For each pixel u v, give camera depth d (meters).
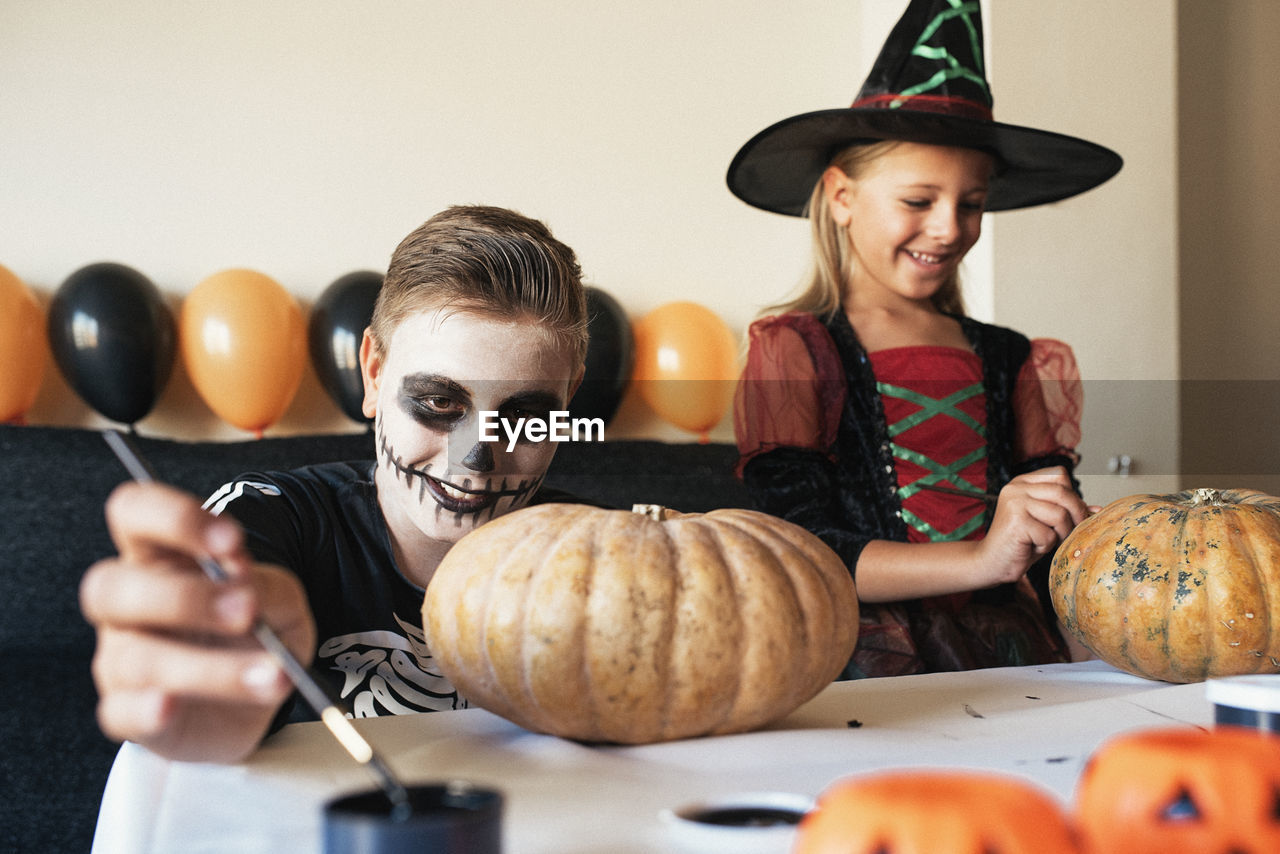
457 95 3.00
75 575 2.27
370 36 2.94
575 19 3.06
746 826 0.35
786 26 3.19
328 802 0.29
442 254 0.75
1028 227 2.73
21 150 2.76
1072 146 1.49
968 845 0.22
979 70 1.48
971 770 0.46
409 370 0.75
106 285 2.51
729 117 3.15
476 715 0.62
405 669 0.79
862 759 0.49
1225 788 0.27
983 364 1.50
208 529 0.37
